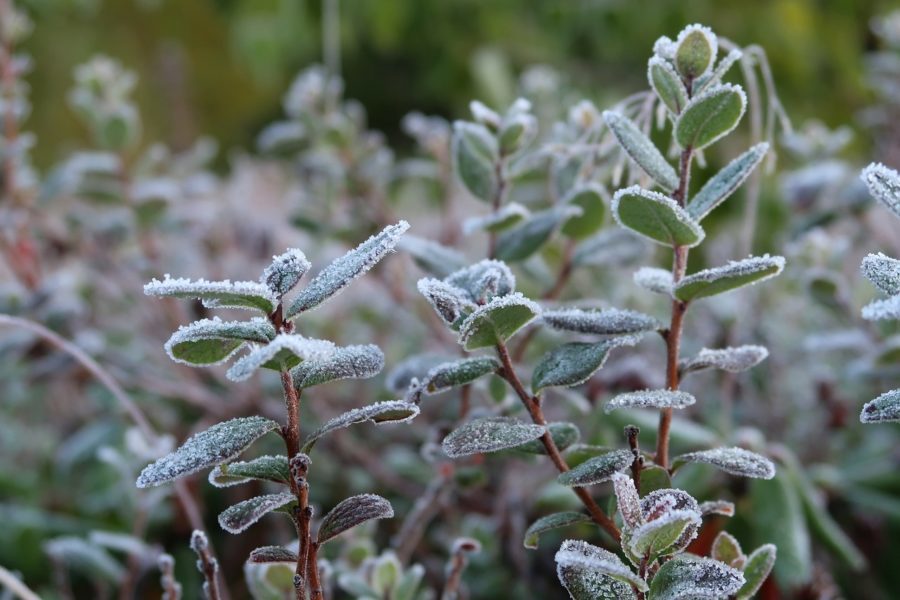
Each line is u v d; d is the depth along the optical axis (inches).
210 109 70.5
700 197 18.6
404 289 30.5
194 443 17.3
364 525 22.4
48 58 62.7
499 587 25.5
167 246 36.9
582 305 22.9
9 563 28.3
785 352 31.9
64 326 29.0
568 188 24.1
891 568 26.7
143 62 64.6
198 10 69.3
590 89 44.3
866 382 29.5
